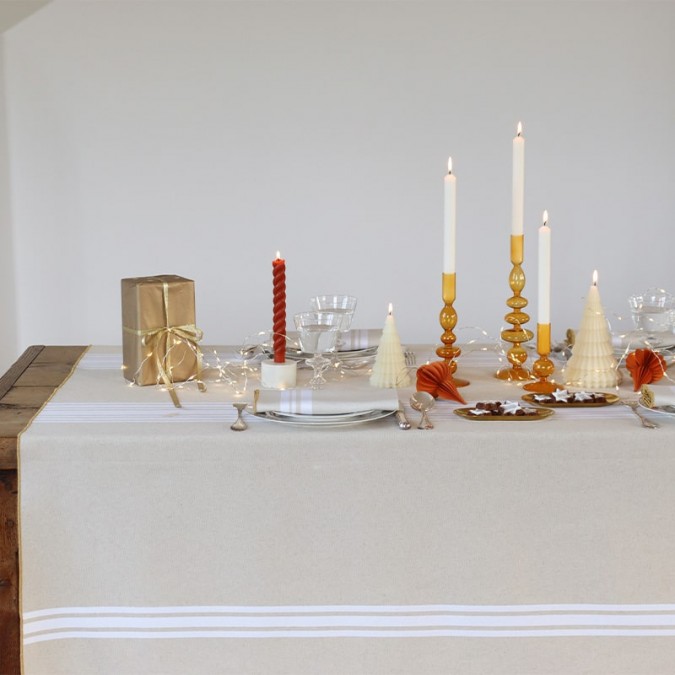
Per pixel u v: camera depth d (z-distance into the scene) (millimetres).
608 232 3842
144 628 1523
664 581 1520
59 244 3783
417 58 3705
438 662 1540
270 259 3816
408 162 3768
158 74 3689
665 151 3793
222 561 1510
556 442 1482
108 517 1495
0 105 3684
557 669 1540
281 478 1488
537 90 3738
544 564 1517
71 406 1671
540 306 1793
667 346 1917
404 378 1792
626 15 3703
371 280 3842
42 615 1510
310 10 3664
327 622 1527
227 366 1997
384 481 1492
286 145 3746
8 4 3582
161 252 3803
